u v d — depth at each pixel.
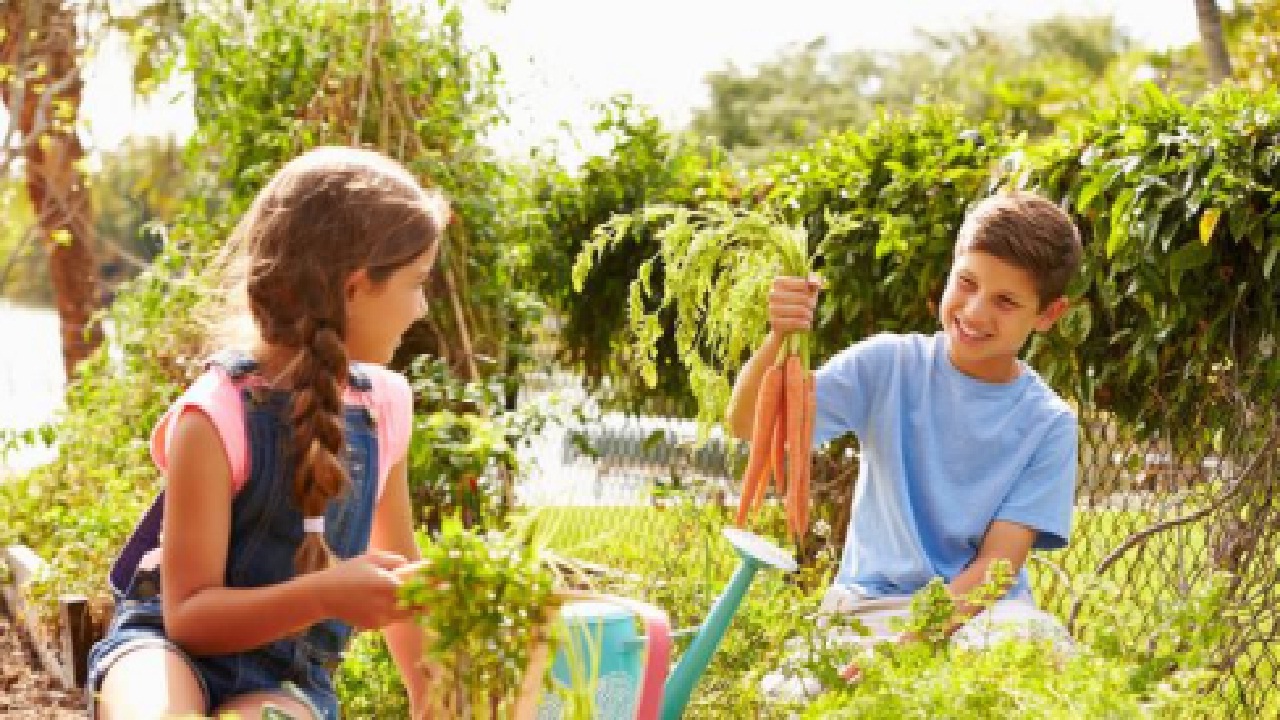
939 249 4.68
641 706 2.36
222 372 2.26
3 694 4.94
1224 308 3.92
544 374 6.62
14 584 6.11
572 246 6.53
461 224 6.23
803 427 3.19
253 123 6.48
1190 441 4.01
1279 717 3.64
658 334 3.47
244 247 2.40
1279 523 3.71
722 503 4.53
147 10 9.35
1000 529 3.32
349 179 2.32
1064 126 4.45
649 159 6.41
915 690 2.22
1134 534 3.84
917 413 3.41
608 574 2.57
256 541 2.27
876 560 3.41
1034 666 2.41
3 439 6.87
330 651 2.41
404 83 6.34
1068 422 3.40
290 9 6.50
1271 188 3.76
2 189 10.02
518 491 6.16
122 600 2.37
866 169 4.98
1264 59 12.37
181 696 2.11
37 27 9.59
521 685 1.95
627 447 6.08
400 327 2.38
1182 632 2.54
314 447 2.21
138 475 5.88
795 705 2.81
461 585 1.86
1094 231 4.12
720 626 2.67
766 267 3.26
